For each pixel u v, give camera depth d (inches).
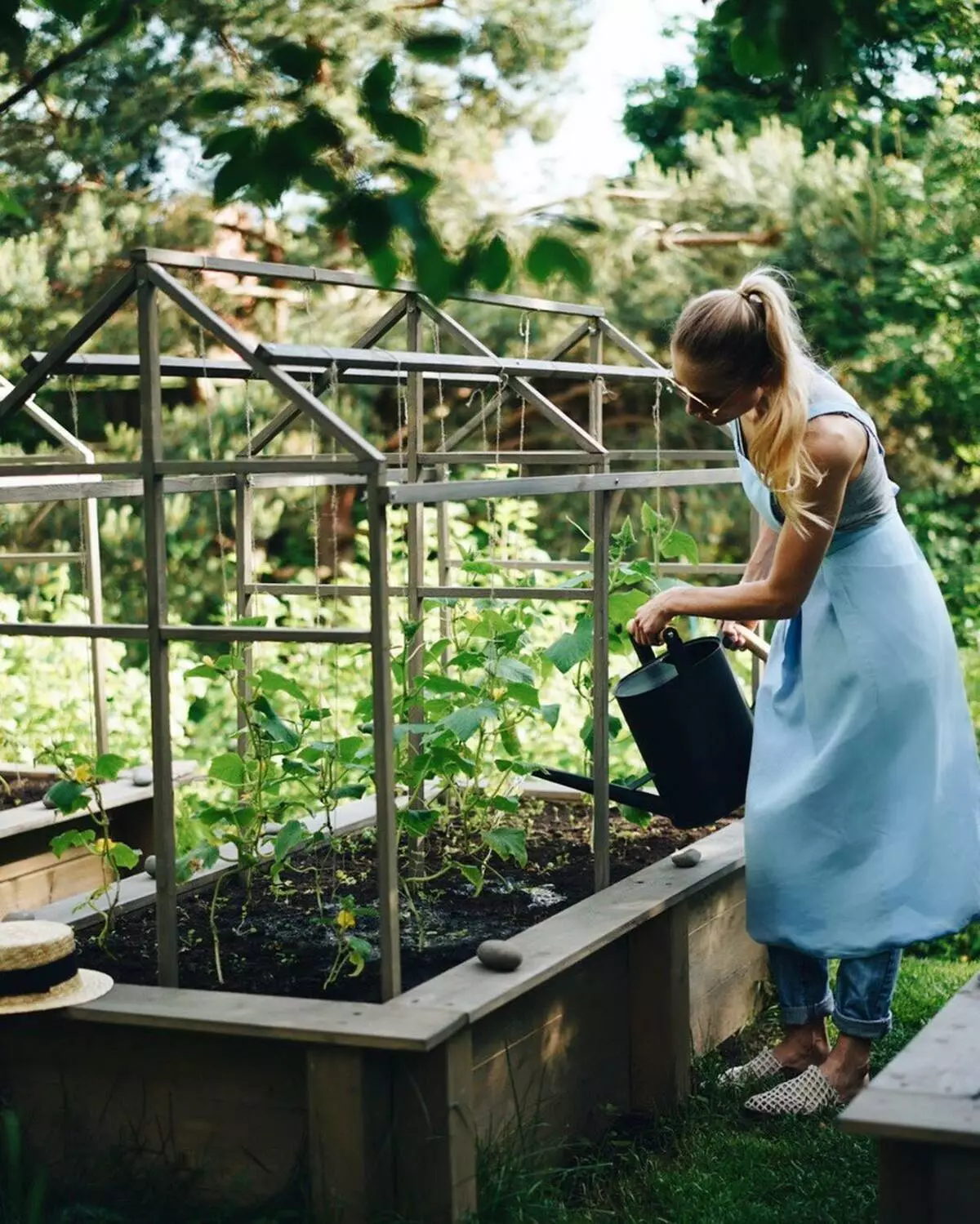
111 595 331.3
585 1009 125.9
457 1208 103.7
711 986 146.7
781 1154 122.2
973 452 311.1
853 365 302.4
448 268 92.5
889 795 123.0
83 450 182.2
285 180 93.0
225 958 123.0
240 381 314.3
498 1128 113.1
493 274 92.9
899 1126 81.2
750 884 128.7
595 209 282.2
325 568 342.6
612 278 296.2
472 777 139.3
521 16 253.6
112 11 104.5
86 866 185.8
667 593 128.3
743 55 101.2
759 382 118.3
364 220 92.4
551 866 149.8
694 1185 116.2
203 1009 106.0
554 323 307.9
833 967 181.3
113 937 129.0
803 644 126.6
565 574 306.2
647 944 132.5
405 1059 103.6
